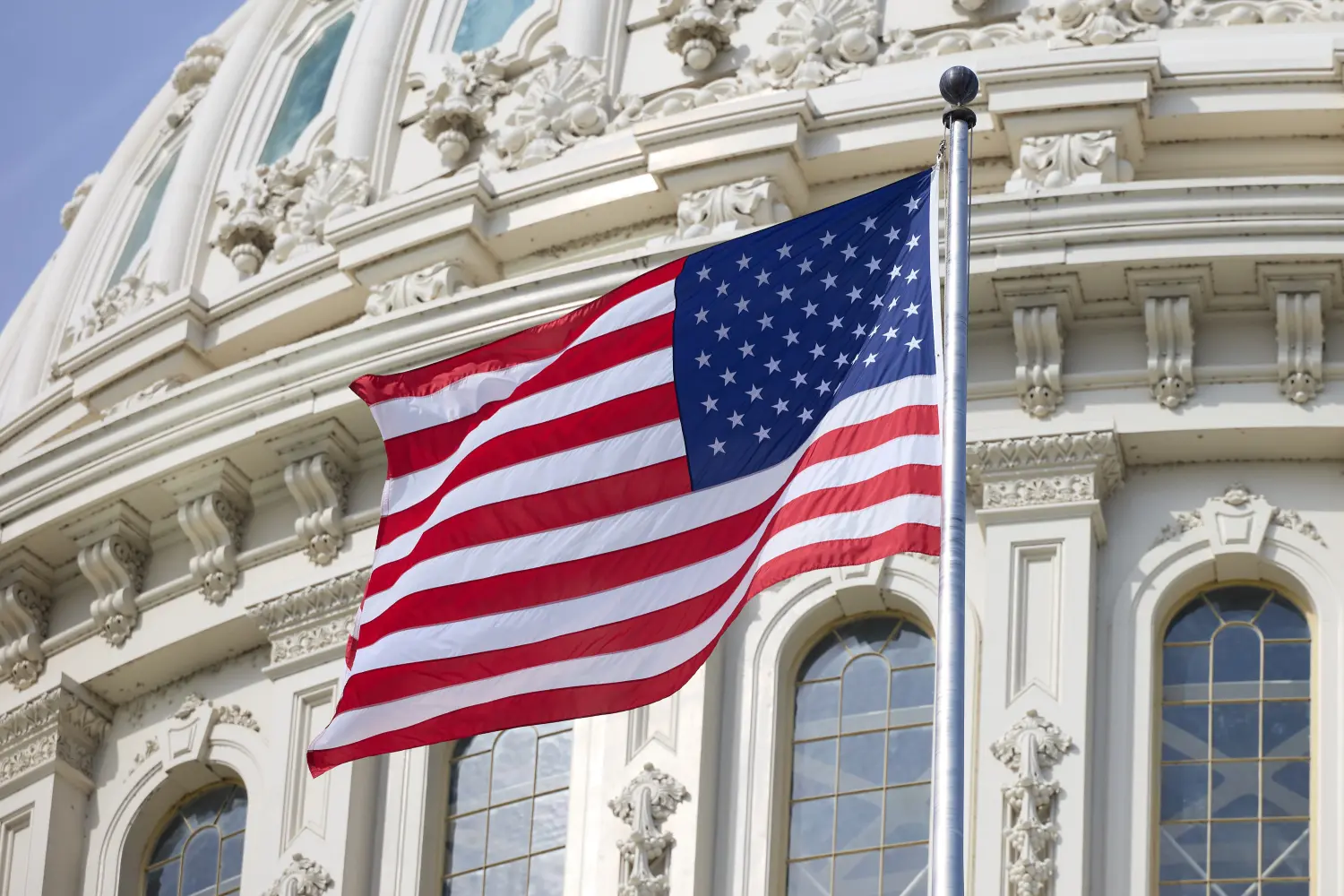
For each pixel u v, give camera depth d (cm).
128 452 3956
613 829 3491
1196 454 3538
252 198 4306
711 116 3797
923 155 3750
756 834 3459
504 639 2809
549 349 2967
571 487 2828
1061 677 3406
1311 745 3391
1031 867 3288
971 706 3428
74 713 4006
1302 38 3750
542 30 4209
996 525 3500
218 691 3953
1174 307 3516
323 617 3844
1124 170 3681
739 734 3516
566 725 3691
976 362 3588
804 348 2773
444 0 4366
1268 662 3447
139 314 4219
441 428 3006
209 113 4534
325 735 2825
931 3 3922
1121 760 3381
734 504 2773
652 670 2762
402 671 2827
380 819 3703
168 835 3956
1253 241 3497
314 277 4094
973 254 3547
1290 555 3472
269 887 3681
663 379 2814
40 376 4603
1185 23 3806
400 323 3806
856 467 2678
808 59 3897
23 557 4081
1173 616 3491
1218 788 3388
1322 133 3700
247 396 3881
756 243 2820
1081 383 3553
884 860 3438
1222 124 3700
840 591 3553
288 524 3922
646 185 3850
